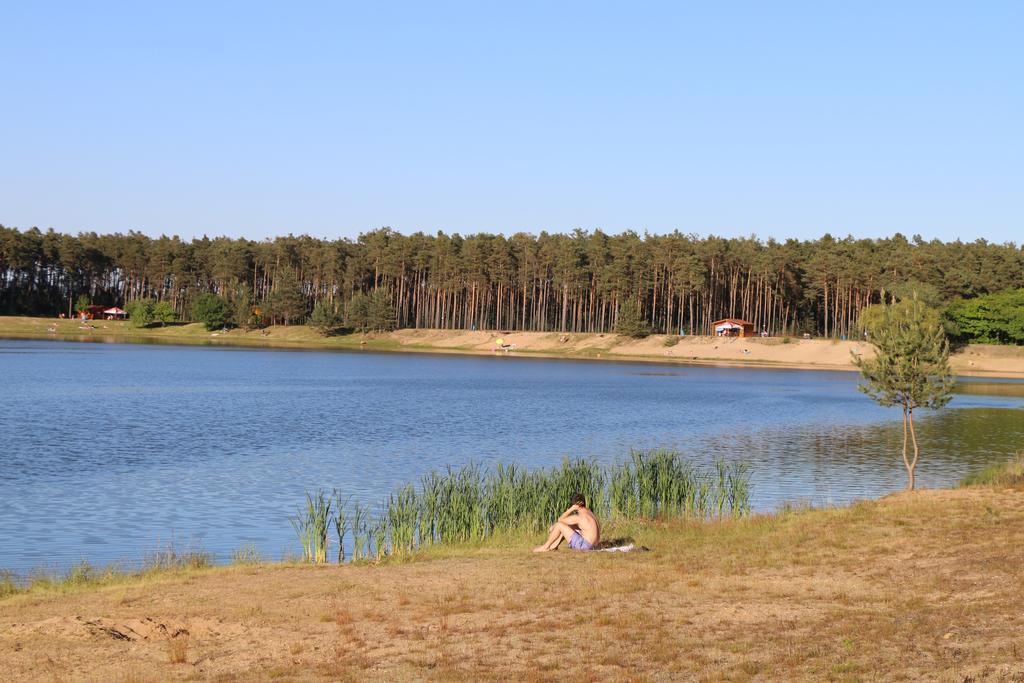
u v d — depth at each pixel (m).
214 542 27.47
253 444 51.56
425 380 112.56
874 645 12.45
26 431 54.97
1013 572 16.22
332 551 26.19
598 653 12.88
